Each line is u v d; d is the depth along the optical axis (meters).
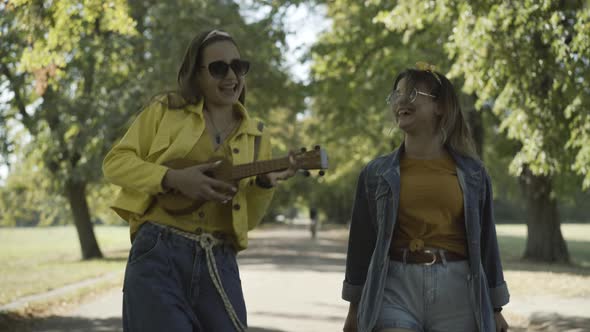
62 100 22.03
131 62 21.53
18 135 22.81
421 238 3.64
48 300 11.61
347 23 22.16
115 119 21.89
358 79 22.61
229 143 3.53
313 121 39.53
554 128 12.73
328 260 23.72
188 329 3.23
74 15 10.41
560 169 14.09
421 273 3.60
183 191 3.30
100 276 17.27
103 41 20.38
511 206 85.31
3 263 23.59
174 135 3.49
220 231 3.46
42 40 9.98
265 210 3.60
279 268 19.53
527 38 11.76
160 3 21.41
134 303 3.29
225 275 3.42
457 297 3.60
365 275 3.93
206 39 3.51
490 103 22.17
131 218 3.52
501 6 11.25
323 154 3.32
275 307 10.78
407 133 3.80
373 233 3.89
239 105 3.60
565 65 11.38
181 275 3.34
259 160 3.49
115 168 3.41
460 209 3.65
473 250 3.59
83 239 26.81
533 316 9.60
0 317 9.41
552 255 23.83
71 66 20.44
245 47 22.22
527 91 12.41
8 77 20.30
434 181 3.66
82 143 22.12
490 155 29.42
